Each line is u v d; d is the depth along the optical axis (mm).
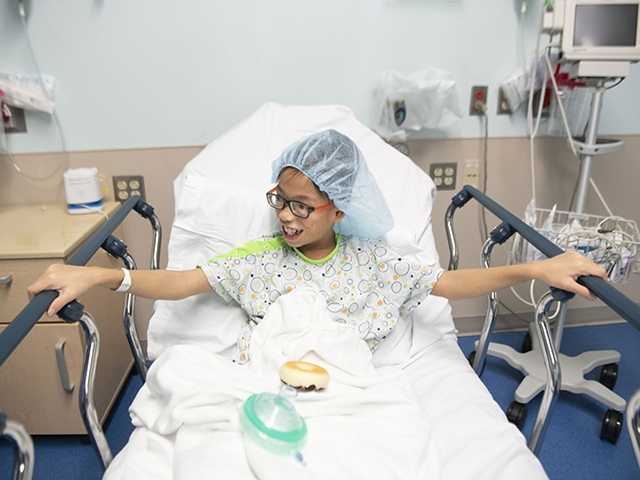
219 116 1738
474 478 832
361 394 926
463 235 2016
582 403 1749
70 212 1626
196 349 1005
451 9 1701
